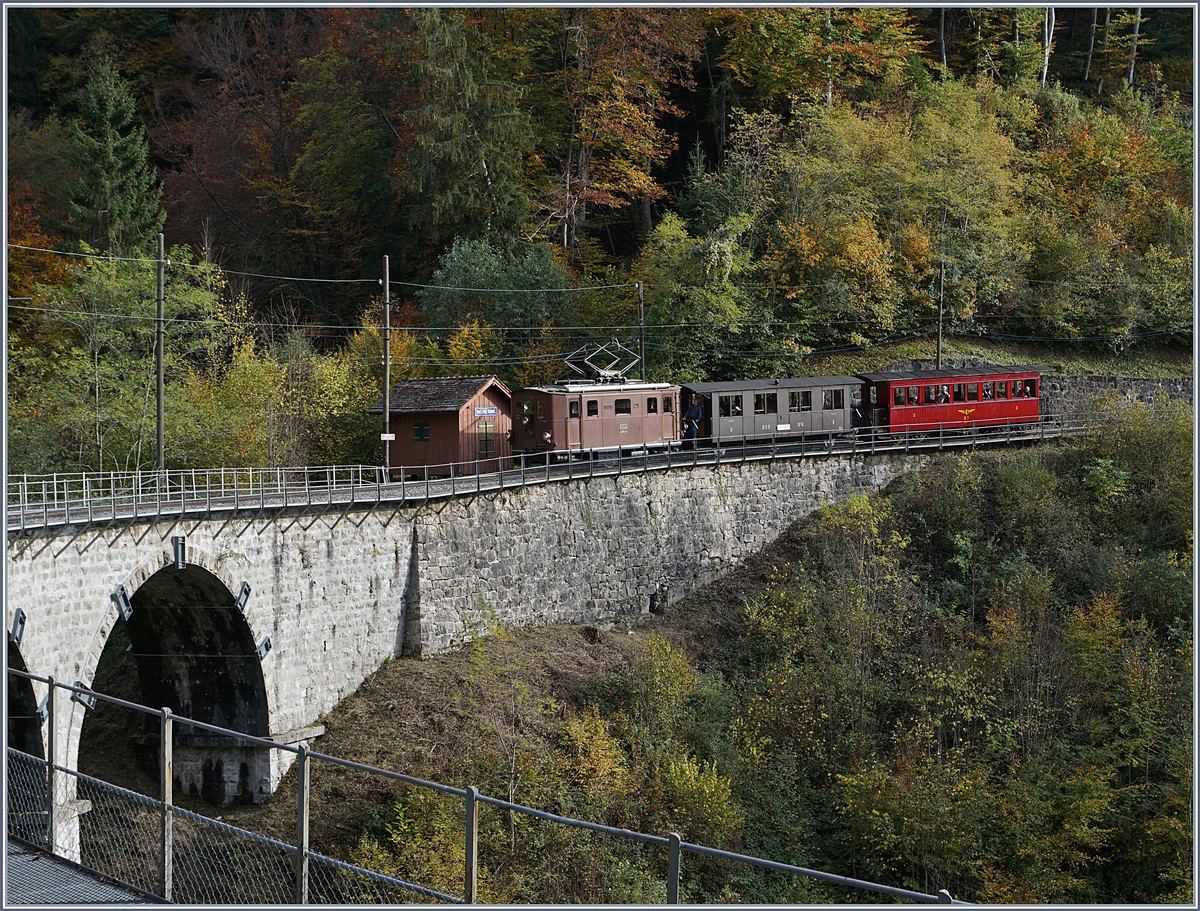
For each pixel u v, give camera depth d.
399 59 58.25
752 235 60.81
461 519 36.69
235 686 31.61
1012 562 42.50
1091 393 57.56
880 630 39.09
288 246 65.38
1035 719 35.31
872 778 32.31
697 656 40.09
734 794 32.97
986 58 75.75
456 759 31.61
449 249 58.75
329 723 32.94
